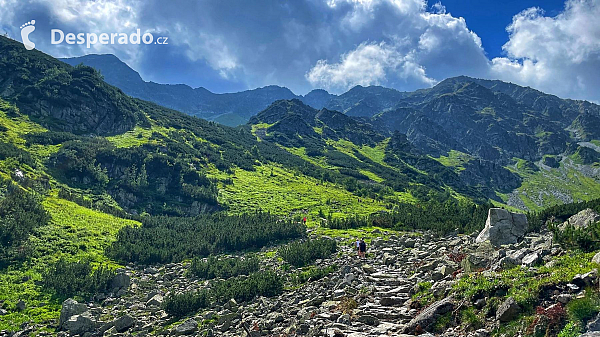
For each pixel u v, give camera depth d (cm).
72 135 9538
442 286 1528
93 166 7750
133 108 13325
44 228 4253
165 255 4222
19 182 5784
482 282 1334
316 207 8875
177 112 17238
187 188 8481
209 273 3431
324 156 19162
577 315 1005
